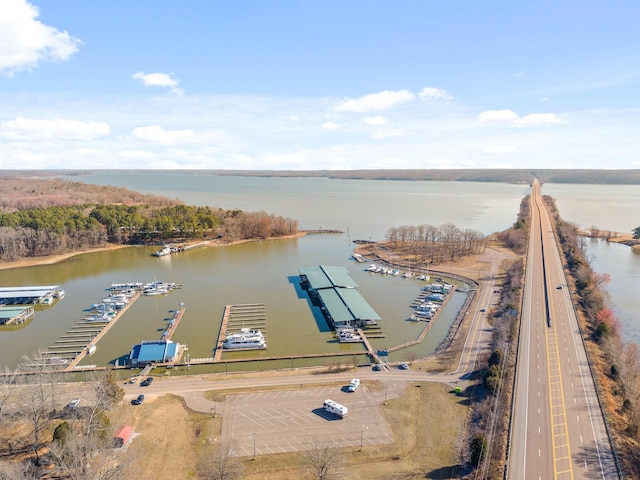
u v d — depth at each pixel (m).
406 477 81.50
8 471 72.81
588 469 81.94
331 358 140.00
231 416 101.56
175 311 181.62
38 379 95.00
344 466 84.25
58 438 82.19
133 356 134.00
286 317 175.75
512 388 109.12
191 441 92.62
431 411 103.69
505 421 96.00
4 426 92.62
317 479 80.31
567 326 150.25
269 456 87.44
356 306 177.25
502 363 120.12
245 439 92.94
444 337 158.25
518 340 138.75
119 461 82.00
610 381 115.56
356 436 94.12
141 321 170.50
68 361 135.62
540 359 125.69
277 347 147.88
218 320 172.00
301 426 97.69
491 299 192.88
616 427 94.94
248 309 184.75
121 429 93.06
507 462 83.44
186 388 115.06
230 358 138.88
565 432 92.88
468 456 84.69
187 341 151.12
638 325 168.25
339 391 113.56
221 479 77.25
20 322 169.75
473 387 114.75
